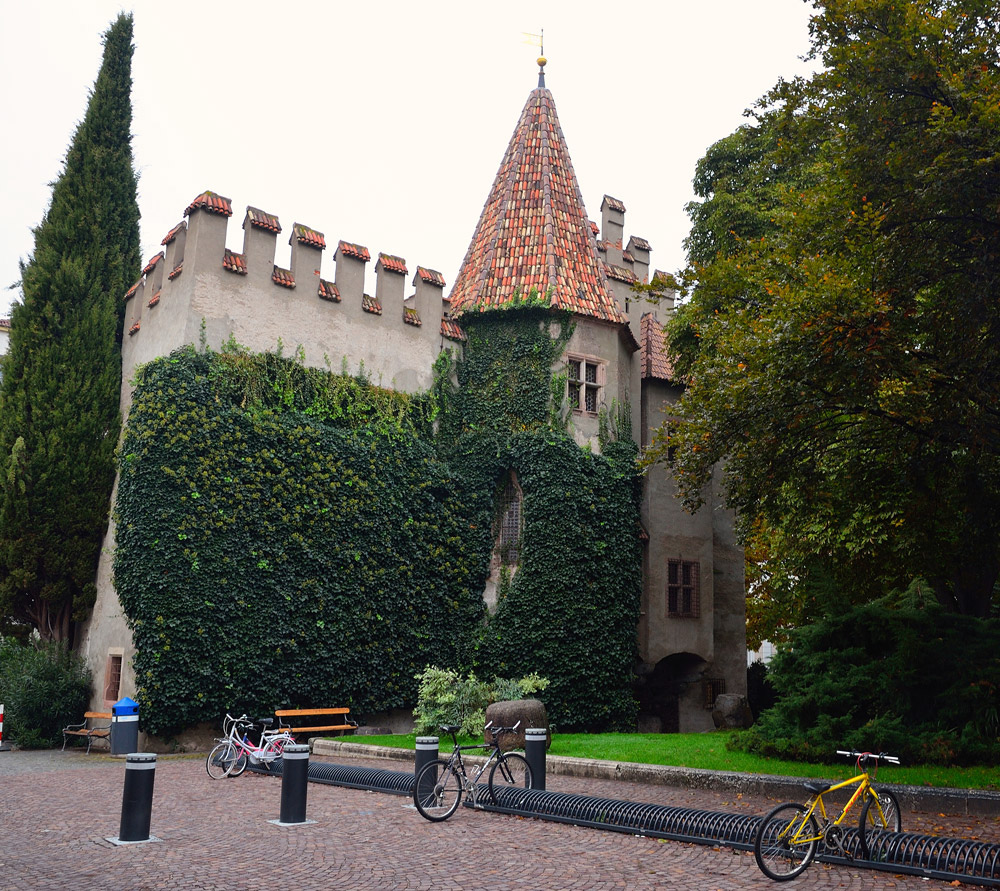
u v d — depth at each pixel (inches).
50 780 546.3
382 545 810.2
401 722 820.6
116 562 714.8
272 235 820.6
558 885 295.0
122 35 999.6
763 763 536.7
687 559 965.8
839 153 527.2
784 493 692.7
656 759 575.2
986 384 522.9
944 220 508.1
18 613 823.7
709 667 1000.9
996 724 515.8
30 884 292.2
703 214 1067.9
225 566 717.9
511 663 829.2
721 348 576.7
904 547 706.2
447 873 310.7
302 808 406.6
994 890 290.4
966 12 517.7
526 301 909.2
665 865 323.6
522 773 560.4
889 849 321.7
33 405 817.5
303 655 748.6
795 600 1074.7
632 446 936.3
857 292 481.4
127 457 724.0
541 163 1015.0
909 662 542.0
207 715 699.4
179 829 388.2
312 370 813.2
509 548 879.7
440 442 896.3
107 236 930.7
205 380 740.0
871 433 583.5
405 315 893.2
